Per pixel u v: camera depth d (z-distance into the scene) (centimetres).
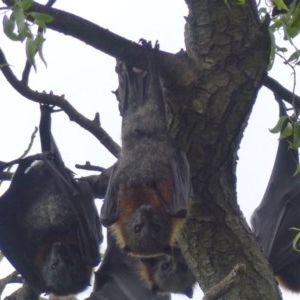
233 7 1143
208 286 1266
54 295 1595
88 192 1517
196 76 1152
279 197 1677
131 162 1285
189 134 1191
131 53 1112
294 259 1630
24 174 1532
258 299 1238
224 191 1231
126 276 1642
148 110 1242
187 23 1194
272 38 1133
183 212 1188
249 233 1270
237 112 1163
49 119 1422
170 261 1581
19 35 909
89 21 1075
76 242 1561
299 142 1140
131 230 1311
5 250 1561
